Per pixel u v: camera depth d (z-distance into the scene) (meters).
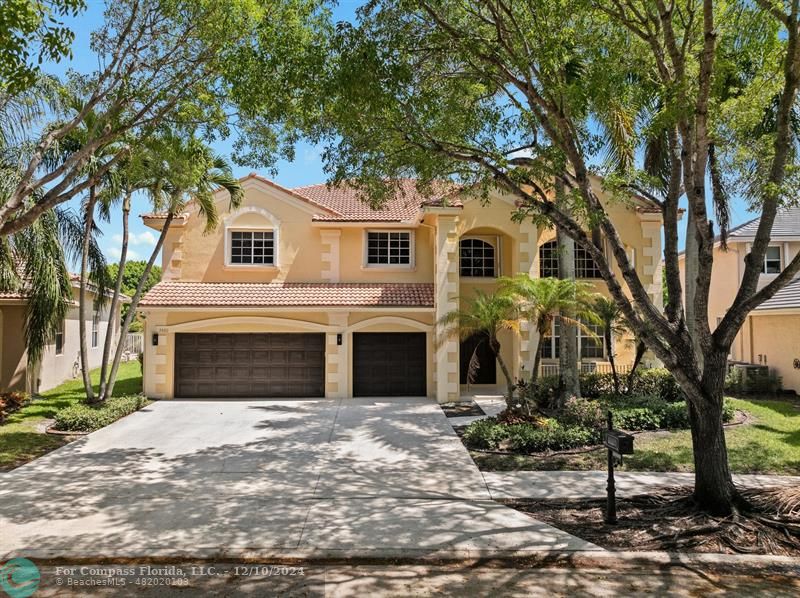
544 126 7.78
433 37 7.83
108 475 9.20
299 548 6.19
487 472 9.40
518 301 13.22
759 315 19.16
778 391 17.80
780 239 21.16
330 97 7.45
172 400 16.94
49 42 6.10
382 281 18.95
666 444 10.95
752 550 6.14
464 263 18.80
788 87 6.88
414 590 5.29
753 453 10.11
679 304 7.44
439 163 8.98
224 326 17.27
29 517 7.19
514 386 12.68
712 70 6.79
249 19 8.73
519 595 5.18
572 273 13.78
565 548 6.16
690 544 6.29
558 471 9.44
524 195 8.05
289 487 8.55
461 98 9.28
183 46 9.55
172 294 17.36
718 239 21.08
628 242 17.78
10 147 11.48
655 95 7.58
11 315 16.98
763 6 6.73
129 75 9.44
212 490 8.39
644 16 8.37
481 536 6.52
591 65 7.77
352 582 5.46
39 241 13.10
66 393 18.22
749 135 9.52
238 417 14.27
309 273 18.73
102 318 26.23
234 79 7.69
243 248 18.72
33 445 11.28
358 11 7.86
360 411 15.14
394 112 7.93
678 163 7.84
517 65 7.32
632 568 5.80
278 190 18.72
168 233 18.38
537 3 7.23
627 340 15.80
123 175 13.38
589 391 15.77
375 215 19.22
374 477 9.12
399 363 17.95
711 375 7.19
